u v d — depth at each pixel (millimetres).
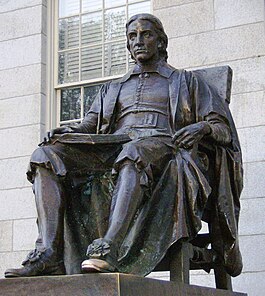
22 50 9852
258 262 7797
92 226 5363
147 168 4965
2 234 9273
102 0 9977
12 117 9656
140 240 5043
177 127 5637
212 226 5570
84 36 9977
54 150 5152
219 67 6273
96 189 5414
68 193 5277
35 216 9141
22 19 9953
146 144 5113
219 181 5523
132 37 5941
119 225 4672
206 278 8008
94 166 5336
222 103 5805
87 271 4336
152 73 5941
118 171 5004
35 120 9539
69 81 9898
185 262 5098
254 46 8359
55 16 10062
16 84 9766
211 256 5742
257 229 7879
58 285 4340
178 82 5797
